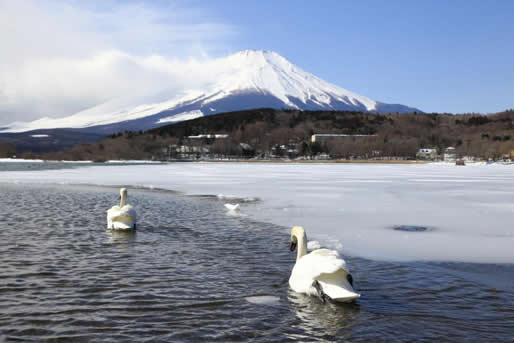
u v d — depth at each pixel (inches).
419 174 2190.0
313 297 294.2
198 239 483.2
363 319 259.1
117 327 246.5
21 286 315.3
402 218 639.8
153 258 397.4
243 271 355.6
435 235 513.3
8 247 438.3
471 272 357.7
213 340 231.3
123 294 299.6
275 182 1461.6
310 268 282.7
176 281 329.1
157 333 239.5
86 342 228.5
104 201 856.9
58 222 592.1
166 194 1016.9
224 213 690.8
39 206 767.7
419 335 238.1
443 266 376.2
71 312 267.4
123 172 2290.8
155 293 302.2
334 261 262.4
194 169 2908.5
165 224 583.2
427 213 692.1
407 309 275.1
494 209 741.9
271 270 358.6
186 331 242.1
